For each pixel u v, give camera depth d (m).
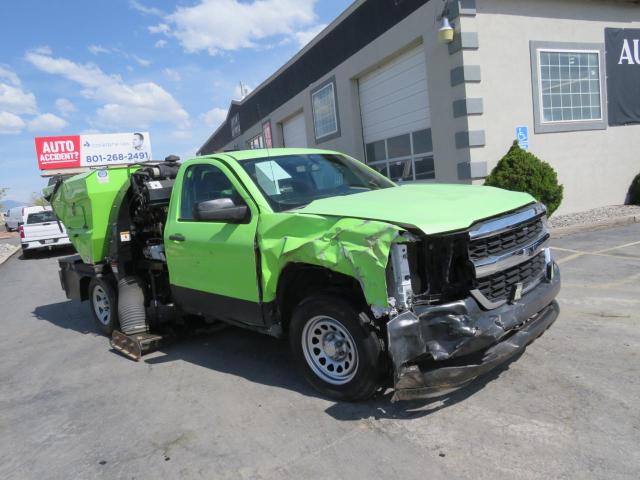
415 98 13.01
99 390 4.70
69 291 7.49
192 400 4.25
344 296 3.67
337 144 16.77
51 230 18.67
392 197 4.06
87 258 6.73
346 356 3.80
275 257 3.97
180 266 5.11
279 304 4.16
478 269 3.40
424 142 12.95
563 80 11.77
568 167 11.96
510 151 10.48
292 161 4.86
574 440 3.11
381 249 3.26
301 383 4.34
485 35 10.82
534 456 2.98
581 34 11.88
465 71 10.63
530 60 11.34
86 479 3.23
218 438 3.57
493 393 3.79
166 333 5.77
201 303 4.97
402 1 12.30
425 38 11.73
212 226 4.66
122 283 6.00
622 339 4.62
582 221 10.80
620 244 8.65
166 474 3.20
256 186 4.39
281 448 3.35
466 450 3.11
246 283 4.33
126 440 3.69
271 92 22.23
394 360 3.22
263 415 3.83
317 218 3.74
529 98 11.38
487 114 10.95
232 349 5.48
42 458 3.56
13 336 7.17
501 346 3.54
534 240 3.95
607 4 12.15
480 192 4.21
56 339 6.75
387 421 3.54
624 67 12.50
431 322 3.30
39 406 4.49
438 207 3.66
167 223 5.31
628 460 2.87
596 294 6.04
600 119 12.27
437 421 3.47
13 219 37.06
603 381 3.84
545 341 4.71
